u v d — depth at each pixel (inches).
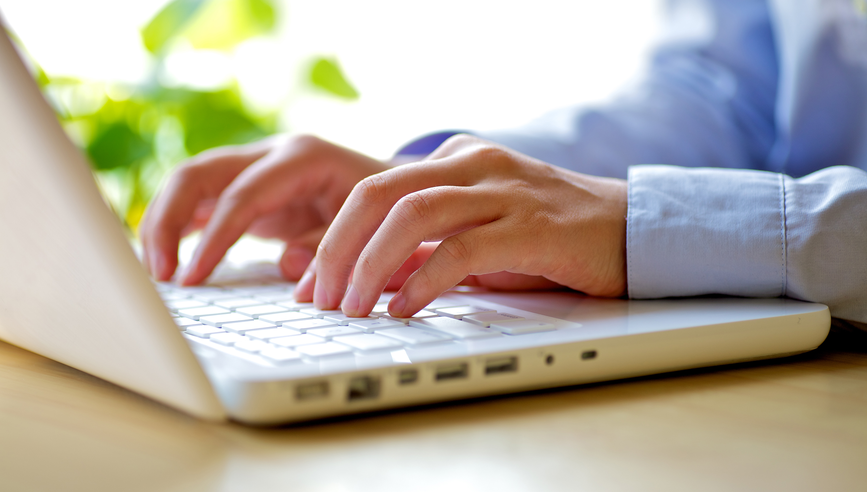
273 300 23.1
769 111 43.8
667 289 22.3
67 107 58.6
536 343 15.8
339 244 20.5
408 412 14.5
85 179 11.3
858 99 37.0
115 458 12.0
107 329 13.0
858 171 23.3
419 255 25.7
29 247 13.1
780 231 22.0
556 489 10.8
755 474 11.4
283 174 30.9
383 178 21.3
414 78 77.3
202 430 13.3
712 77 43.7
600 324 18.1
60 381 16.6
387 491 10.7
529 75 75.6
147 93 59.7
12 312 16.2
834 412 14.8
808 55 38.4
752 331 18.6
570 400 15.6
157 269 30.2
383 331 16.9
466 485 10.9
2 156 11.9
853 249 21.6
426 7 76.4
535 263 21.2
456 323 18.1
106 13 64.6
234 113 61.5
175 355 12.4
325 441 12.8
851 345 22.1
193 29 64.1
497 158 23.3
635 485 11.0
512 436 13.2
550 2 74.3
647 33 68.9
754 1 46.0
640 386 16.9
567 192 23.5
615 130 36.9
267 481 11.0
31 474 11.2
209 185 33.7
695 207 22.9
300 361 14.1
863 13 37.8
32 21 62.9
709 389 16.7
